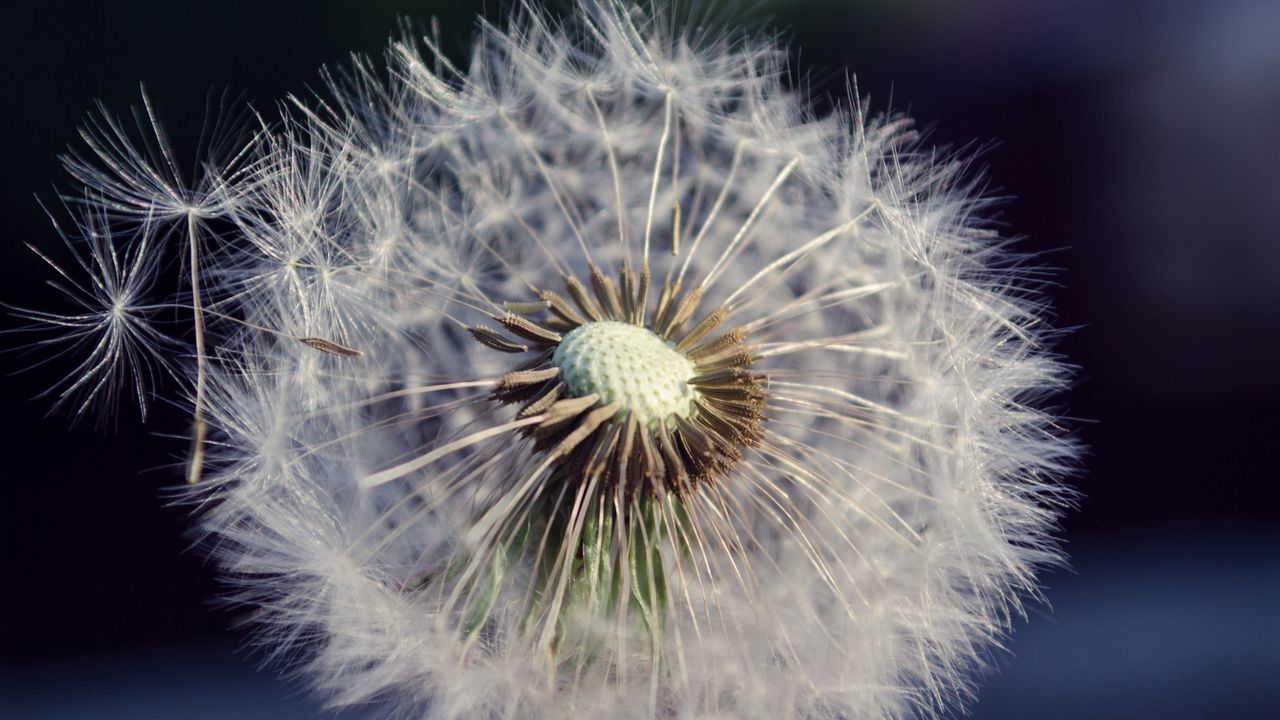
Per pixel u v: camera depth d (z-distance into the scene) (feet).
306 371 0.45
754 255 0.48
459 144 0.47
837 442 0.47
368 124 0.47
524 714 0.43
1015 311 0.48
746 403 0.44
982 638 0.46
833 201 0.48
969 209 0.48
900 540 0.46
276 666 0.44
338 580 0.43
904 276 0.47
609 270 0.48
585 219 0.48
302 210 0.45
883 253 0.47
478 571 0.44
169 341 0.44
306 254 0.45
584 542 0.43
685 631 0.45
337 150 0.46
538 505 0.44
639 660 0.43
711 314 0.45
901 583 0.46
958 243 0.48
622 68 0.48
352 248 0.46
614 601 0.43
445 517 0.45
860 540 0.46
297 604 0.44
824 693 0.44
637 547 0.44
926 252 0.47
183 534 0.44
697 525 0.45
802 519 0.46
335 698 0.43
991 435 0.47
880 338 0.47
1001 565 0.46
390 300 0.46
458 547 0.44
